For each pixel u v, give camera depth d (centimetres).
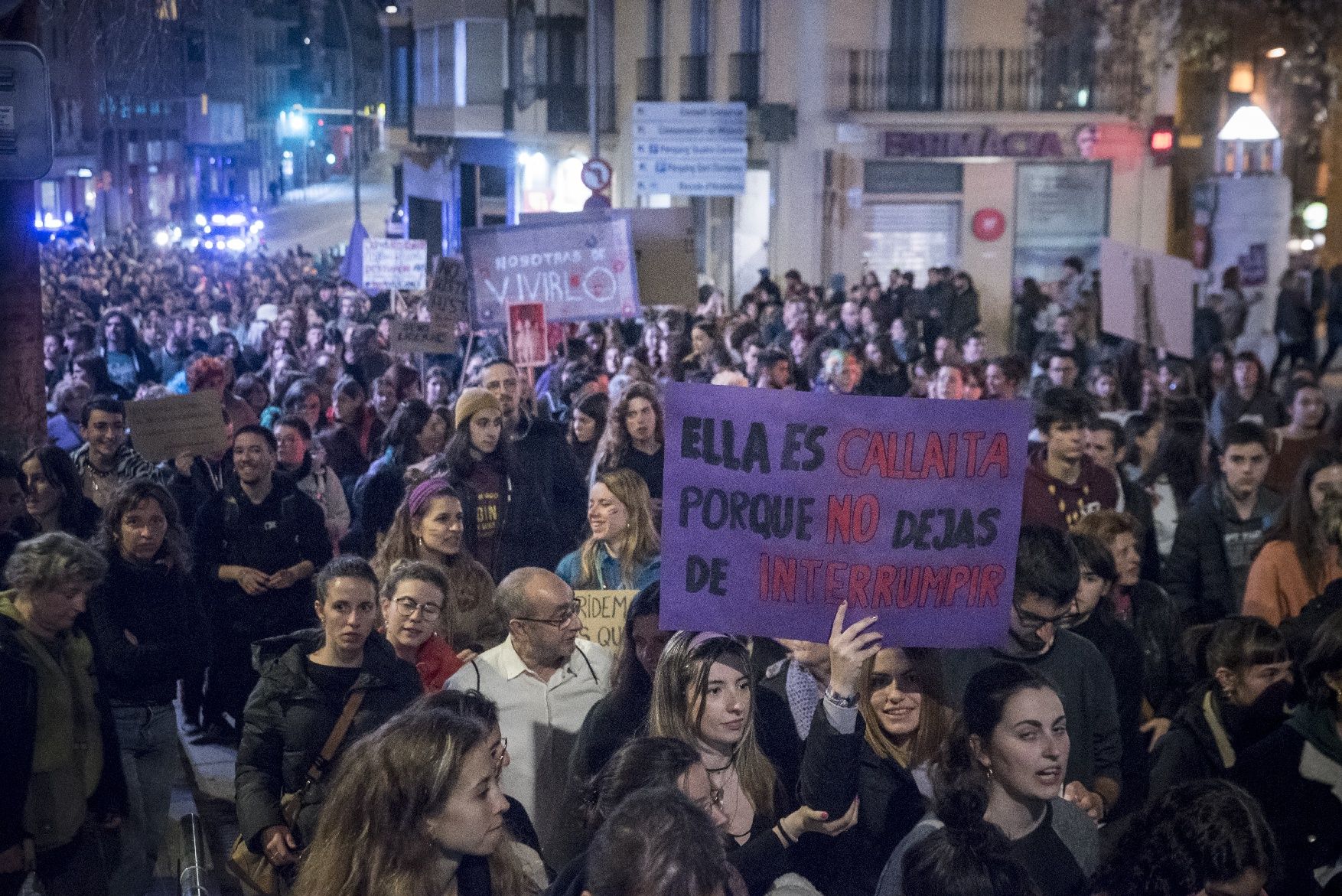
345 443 1176
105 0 2188
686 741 493
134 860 689
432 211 4897
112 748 637
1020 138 3055
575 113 3769
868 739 518
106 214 6606
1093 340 2148
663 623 514
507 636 633
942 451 505
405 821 402
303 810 577
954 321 2553
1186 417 950
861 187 3091
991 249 3102
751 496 509
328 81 11500
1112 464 812
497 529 927
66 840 614
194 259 5338
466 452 920
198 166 7850
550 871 543
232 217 6544
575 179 3800
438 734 409
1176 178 3269
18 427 1043
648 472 976
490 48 4056
